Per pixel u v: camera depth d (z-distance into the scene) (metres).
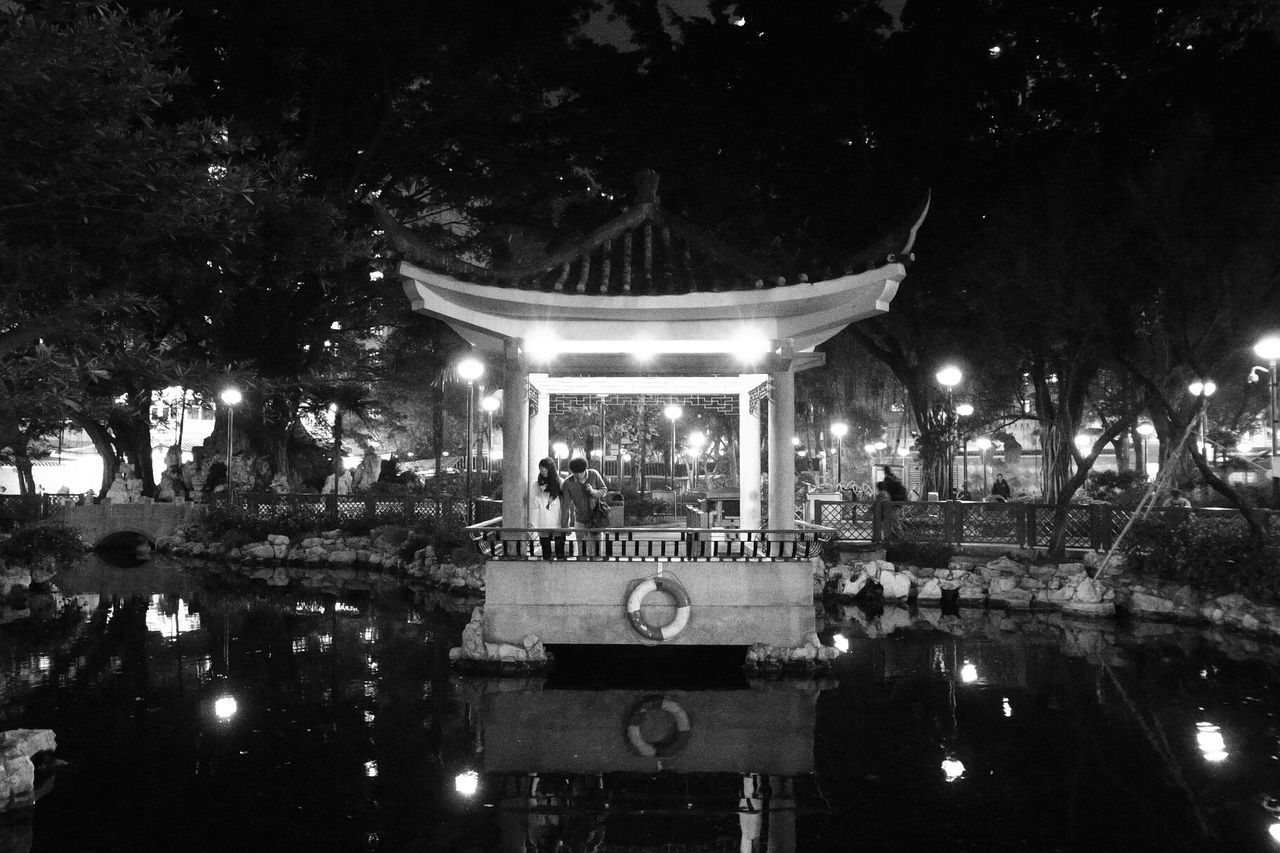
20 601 21.55
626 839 7.46
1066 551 20.95
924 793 8.41
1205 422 30.94
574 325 12.73
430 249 11.56
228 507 33.75
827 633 16.39
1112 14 21.92
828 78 24.91
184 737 10.29
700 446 37.81
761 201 27.47
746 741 10.00
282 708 11.51
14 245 8.77
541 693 11.99
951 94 23.84
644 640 12.60
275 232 14.51
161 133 8.62
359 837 7.50
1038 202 20.53
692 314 12.47
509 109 30.81
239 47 27.59
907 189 23.92
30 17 7.39
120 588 23.94
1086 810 7.92
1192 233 17.19
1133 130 22.08
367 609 20.03
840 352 30.98
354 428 51.59
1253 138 19.36
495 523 14.01
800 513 25.36
